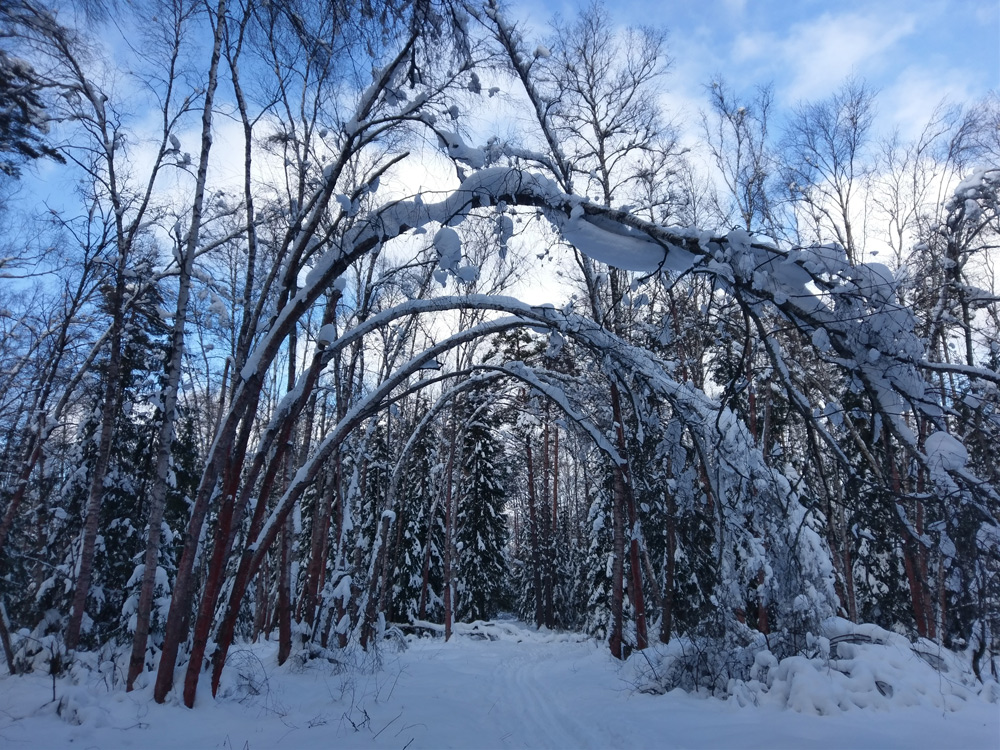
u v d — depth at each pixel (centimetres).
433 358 998
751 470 962
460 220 816
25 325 1551
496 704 1003
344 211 833
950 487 595
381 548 1842
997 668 841
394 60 796
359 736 731
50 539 1504
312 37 848
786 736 630
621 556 1388
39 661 1012
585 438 1398
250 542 912
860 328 581
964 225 1245
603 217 720
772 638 927
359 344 1562
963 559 609
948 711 689
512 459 3384
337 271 880
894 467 700
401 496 2556
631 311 1413
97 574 1474
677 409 995
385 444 2448
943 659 808
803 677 742
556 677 1298
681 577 1727
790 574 939
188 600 882
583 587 2941
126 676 962
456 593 3031
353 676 1127
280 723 786
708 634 953
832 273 581
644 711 834
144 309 1437
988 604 675
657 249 696
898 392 596
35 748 642
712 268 600
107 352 1501
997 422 613
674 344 1426
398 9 725
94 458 1551
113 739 681
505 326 990
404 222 834
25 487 1259
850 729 632
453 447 2330
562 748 724
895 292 596
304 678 1105
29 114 983
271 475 959
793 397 640
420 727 783
